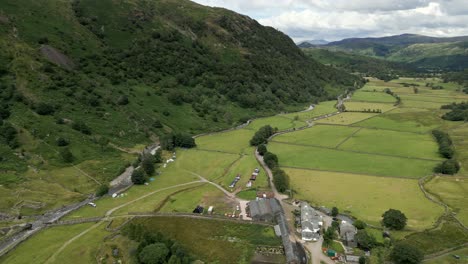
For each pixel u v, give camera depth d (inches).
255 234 4242.1
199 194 5398.6
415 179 5772.6
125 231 4217.5
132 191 5492.1
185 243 4072.3
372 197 5147.6
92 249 3951.8
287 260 3695.9
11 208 4724.4
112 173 6023.6
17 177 5324.8
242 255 3855.8
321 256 3809.1
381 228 4301.2
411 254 3543.3
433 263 3604.8
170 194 5388.8
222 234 4254.4
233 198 5260.8
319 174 6067.9
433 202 4940.9
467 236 4074.8
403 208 4793.3
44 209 4830.2
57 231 4335.6
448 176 5871.1
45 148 6072.8
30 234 4249.5
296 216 4630.9
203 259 3801.7
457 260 3661.4
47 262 3742.6
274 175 5861.2
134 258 3698.3
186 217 4616.1
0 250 3937.0
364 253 3841.0
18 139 6018.7
